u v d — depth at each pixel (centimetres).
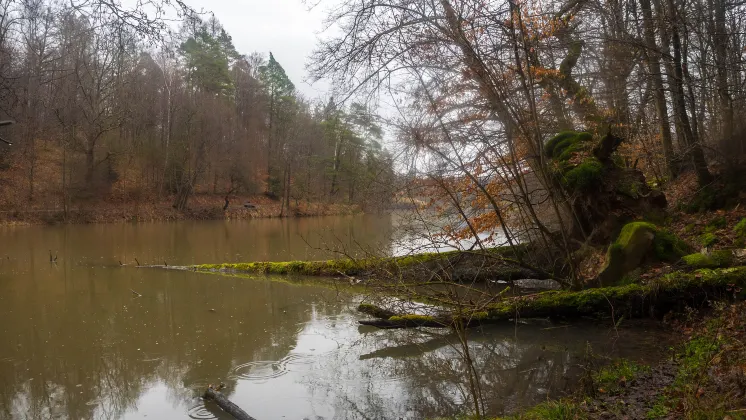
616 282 963
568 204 1104
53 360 782
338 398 633
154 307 1128
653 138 1645
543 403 563
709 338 658
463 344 555
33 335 913
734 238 989
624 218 1090
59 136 3372
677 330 801
